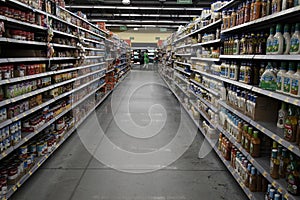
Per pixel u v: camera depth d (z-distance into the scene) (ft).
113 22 78.18
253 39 9.34
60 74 14.58
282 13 6.88
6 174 8.71
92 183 10.33
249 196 8.64
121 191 9.75
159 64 70.54
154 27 89.15
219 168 11.87
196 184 10.36
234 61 11.80
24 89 10.21
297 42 6.79
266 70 8.48
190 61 23.22
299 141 6.40
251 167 8.88
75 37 17.34
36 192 9.59
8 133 8.95
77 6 53.21
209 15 16.47
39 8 11.33
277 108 8.96
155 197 9.36
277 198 7.27
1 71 8.63
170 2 51.83
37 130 11.10
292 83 6.93
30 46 13.29
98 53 27.07
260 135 9.23
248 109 9.62
